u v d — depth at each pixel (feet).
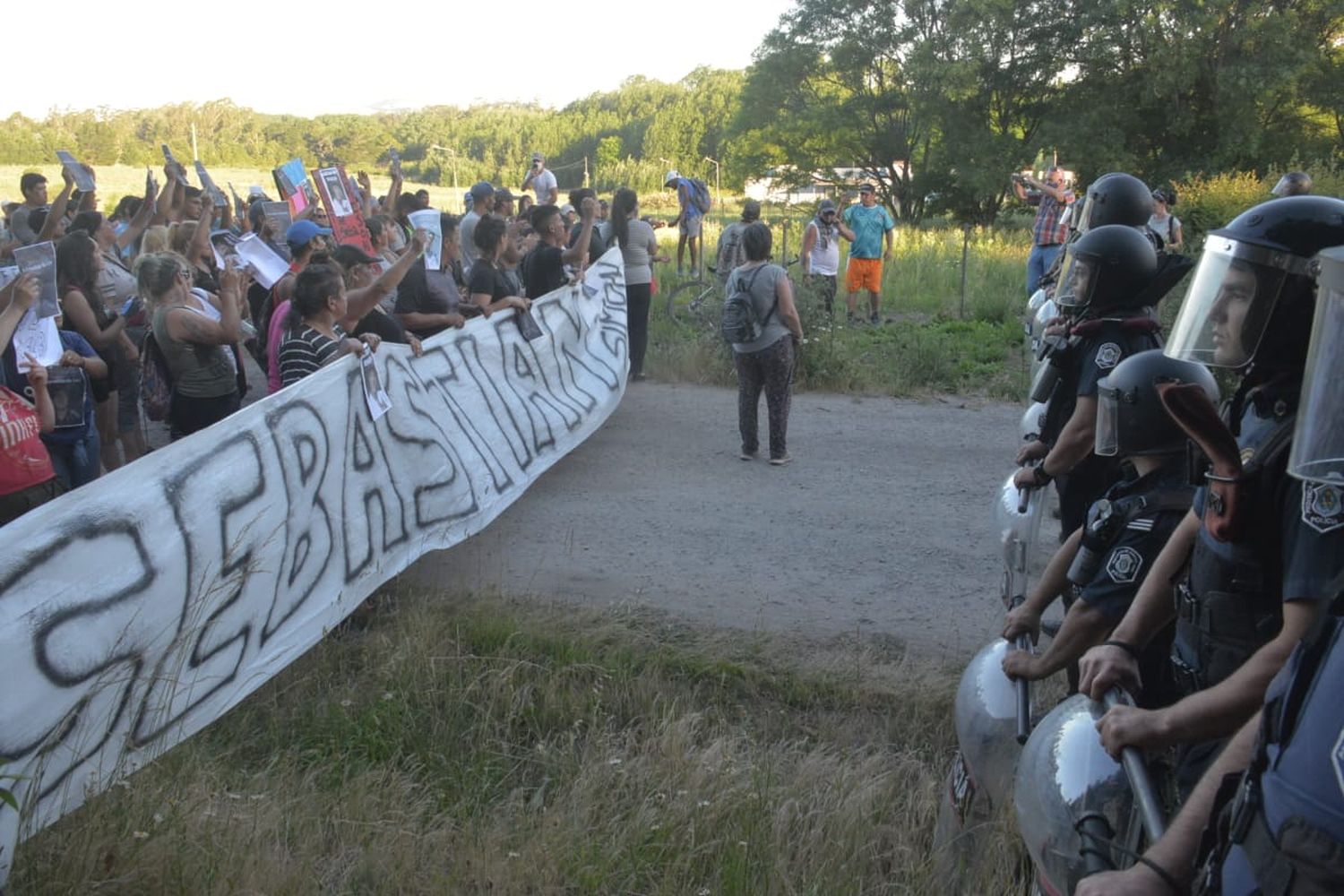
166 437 29.50
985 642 18.08
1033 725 9.77
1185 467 9.74
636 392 35.83
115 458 24.41
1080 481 14.35
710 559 21.59
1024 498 13.96
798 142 130.21
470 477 20.83
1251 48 105.70
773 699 16.19
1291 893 5.05
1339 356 5.67
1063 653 9.85
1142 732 6.86
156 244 26.94
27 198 33.35
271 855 11.33
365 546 17.26
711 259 69.41
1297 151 99.30
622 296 33.60
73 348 19.31
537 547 22.07
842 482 26.66
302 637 15.57
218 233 29.22
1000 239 80.38
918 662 17.15
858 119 124.16
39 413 17.16
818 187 135.85
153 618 12.60
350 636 17.46
